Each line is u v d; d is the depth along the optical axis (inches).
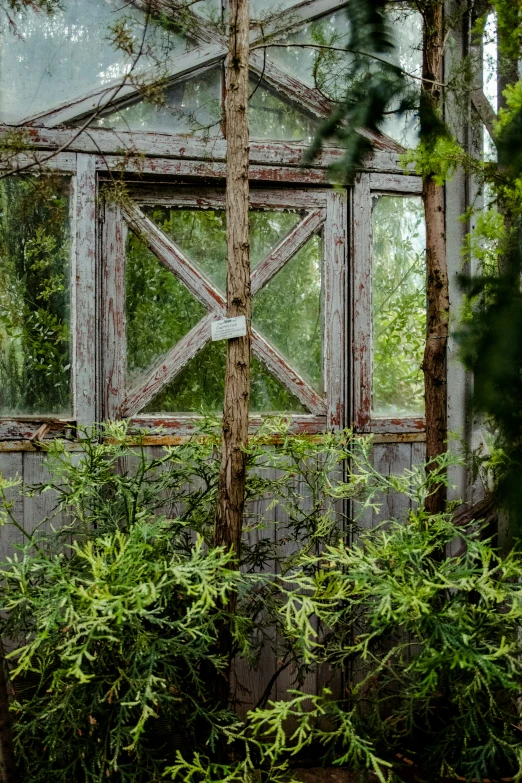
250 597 84.7
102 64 103.2
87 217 101.4
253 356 109.3
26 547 73.3
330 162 108.5
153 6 101.0
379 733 73.4
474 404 72.1
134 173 102.7
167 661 67.7
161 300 106.9
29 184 101.2
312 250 111.5
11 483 78.0
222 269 109.7
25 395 102.3
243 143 74.9
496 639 69.2
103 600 58.4
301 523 89.4
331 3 109.6
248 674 102.7
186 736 77.4
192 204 107.6
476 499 111.1
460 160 86.8
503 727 71.5
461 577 64.9
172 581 61.7
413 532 71.6
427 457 93.5
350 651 82.3
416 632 64.1
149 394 105.3
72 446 100.3
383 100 88.4
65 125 101.3
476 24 98.0
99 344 103.7
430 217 91.4
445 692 76.8
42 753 71.2
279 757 94.3
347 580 65.1
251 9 107.8
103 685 68.9
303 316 111.3
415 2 93.3
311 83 109.8
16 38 101.0
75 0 102.8
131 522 76.4
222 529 74.7
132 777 65.6
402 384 113.0
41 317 102.5
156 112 104.9
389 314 113.3
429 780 73.9
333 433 109.4
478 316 73.2
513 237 81.0
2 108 100.5
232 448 74.4
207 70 106.4
